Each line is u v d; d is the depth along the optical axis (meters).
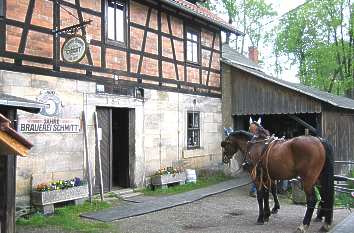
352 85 29.77
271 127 18.55
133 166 12.06
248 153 8.63
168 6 13.43
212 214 9.41
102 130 11.19
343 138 16.23
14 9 8.78
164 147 13.28
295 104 14.76
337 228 7.58
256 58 27.36
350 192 9.23
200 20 15.26
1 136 3.07
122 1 11.79
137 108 12.15
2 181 6.19
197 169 14.95
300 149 7.49
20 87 8.83
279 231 7.67
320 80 30.19
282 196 12.04
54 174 9.58
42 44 9.35
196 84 15.05
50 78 9.51
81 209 9.42
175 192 12.18
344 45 29.84
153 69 12.88
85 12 10.55
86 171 10.39
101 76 10.92
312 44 30.78
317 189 7.81
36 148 9.16
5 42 8.56
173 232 7.73
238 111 16.17
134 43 12.13
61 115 9.75
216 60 16.39
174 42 13.88
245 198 11.67
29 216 8.66
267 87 15.48
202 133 15.34
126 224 8.33
